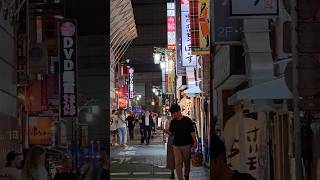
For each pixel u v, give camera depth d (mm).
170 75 40656
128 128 40438
